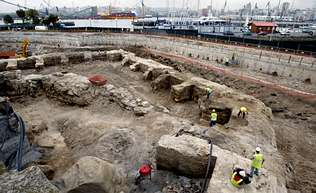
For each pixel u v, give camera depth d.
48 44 44.47
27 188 4.53
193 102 17.67
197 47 37.41
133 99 15.27
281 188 8.25
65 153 10.83
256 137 11.62
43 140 11.76
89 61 24.73
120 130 11.48
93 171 6.86
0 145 8.54
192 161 8.36
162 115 13.52
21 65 20.84
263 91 23.78
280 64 28.47
